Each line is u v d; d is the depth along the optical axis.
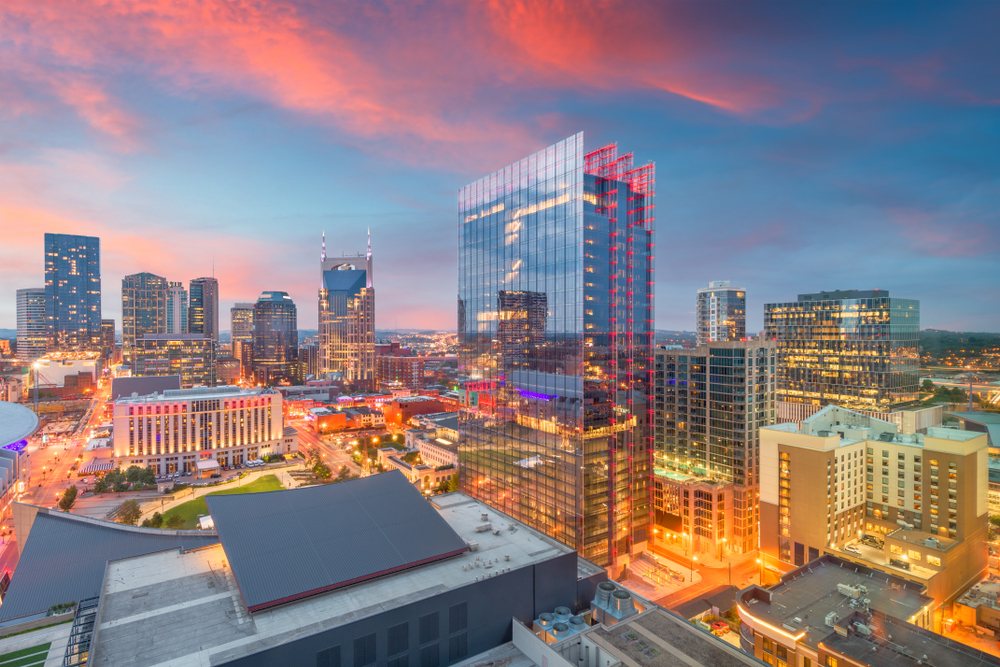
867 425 148.12
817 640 84.19
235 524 73.50
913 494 130.50
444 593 64.69
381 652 59.91
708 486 149.62
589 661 63.09
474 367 153.38
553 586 75.81
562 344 122.94
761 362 156.38
